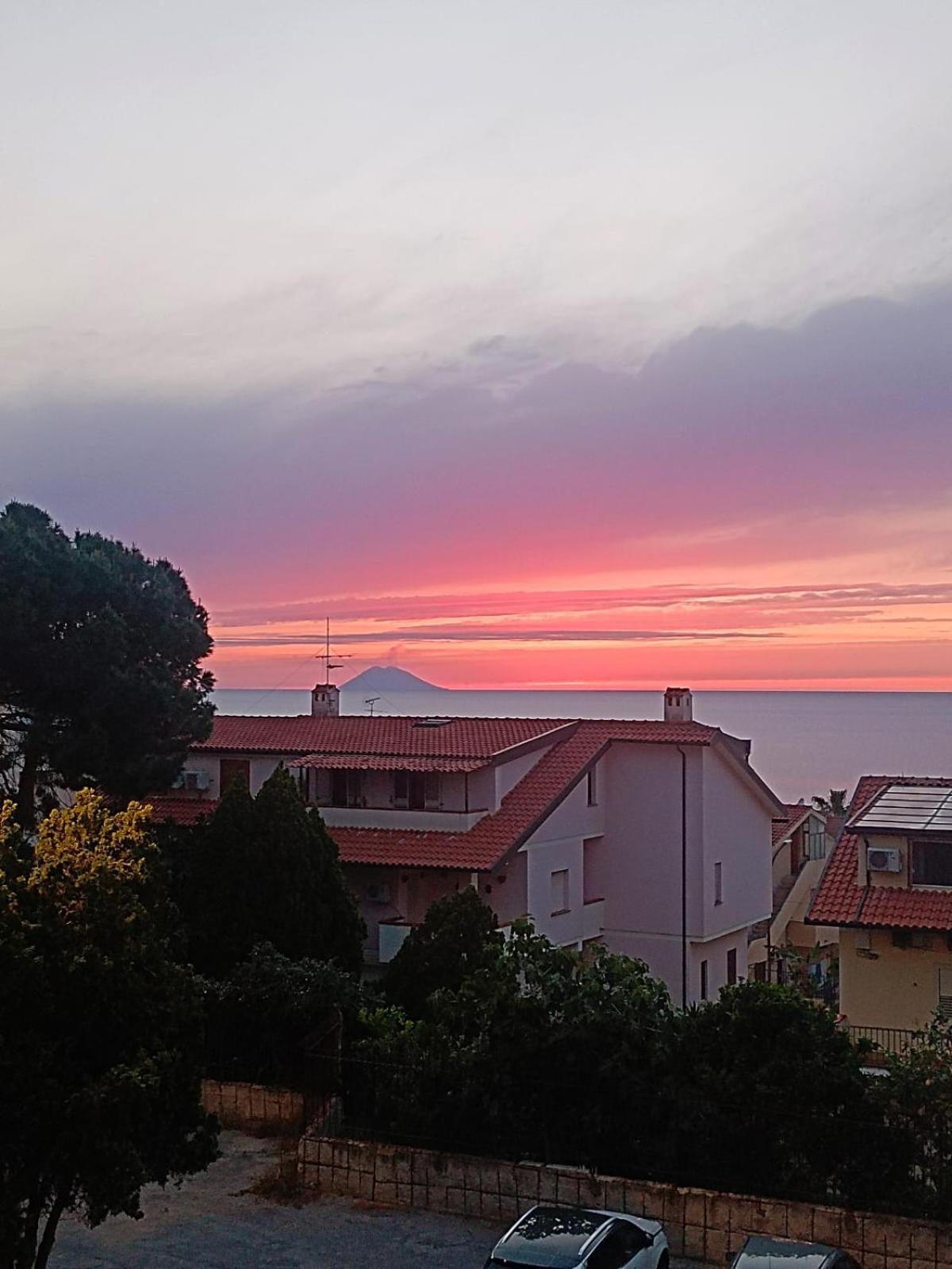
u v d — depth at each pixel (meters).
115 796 31.92
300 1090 23.64
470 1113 20.84
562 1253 15.73
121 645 31.22
